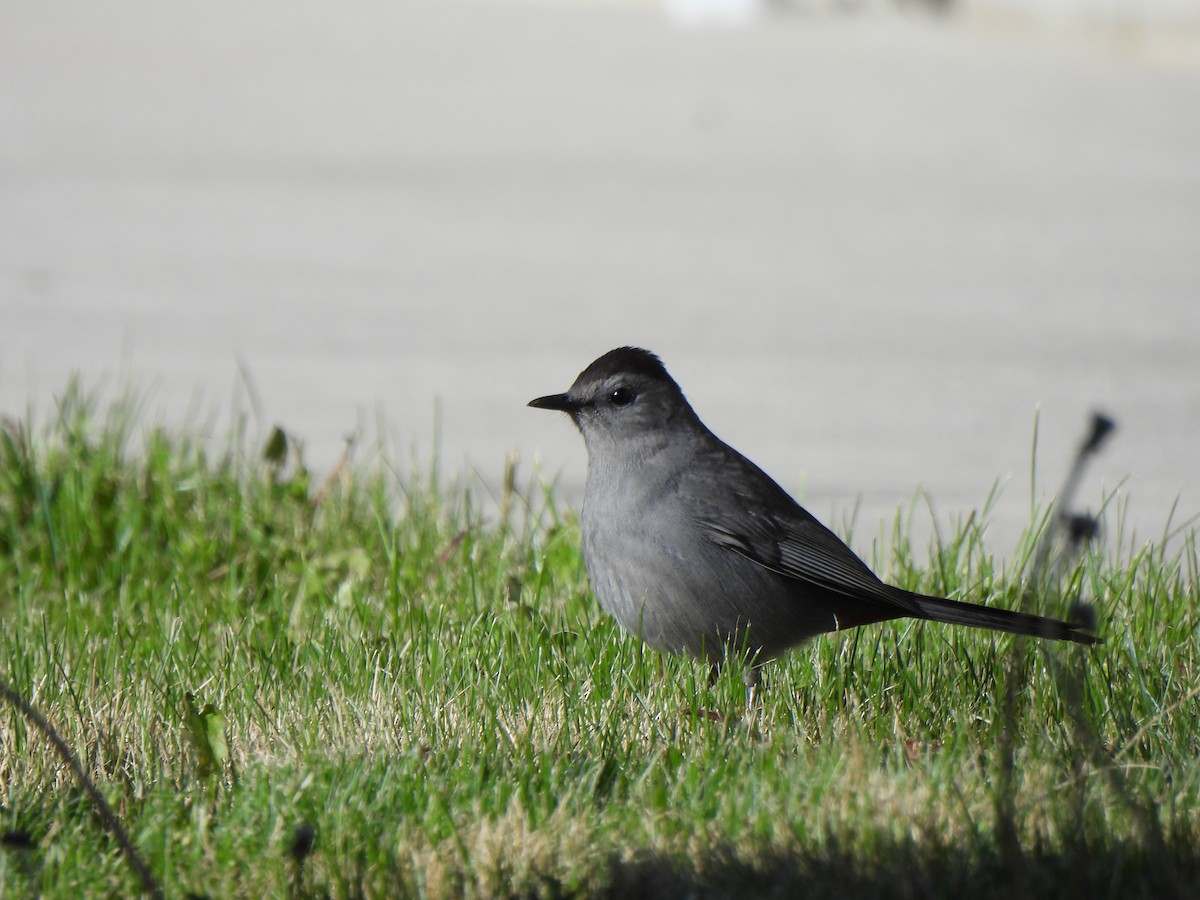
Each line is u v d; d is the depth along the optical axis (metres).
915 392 15.55
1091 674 7.55
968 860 5.74
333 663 8.02
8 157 29.83
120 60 47.06
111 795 6.49
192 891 5.80
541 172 29.45
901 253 22.80
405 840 5.99
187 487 11.18
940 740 7.14
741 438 13.97
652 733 7.09
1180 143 33.91
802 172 29.89
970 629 8.43
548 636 8.31
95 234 23.30
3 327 17.72
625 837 6.06
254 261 21.64
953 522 10.51
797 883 5.64
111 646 8.30
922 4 68.12
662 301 19.62
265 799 6.35
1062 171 30.36
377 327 18.06
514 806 6.20
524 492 12.51
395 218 25.03
